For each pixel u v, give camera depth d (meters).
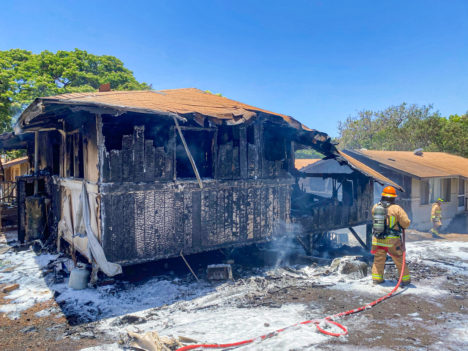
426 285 6.50
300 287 6.45
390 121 41.12
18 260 8.27
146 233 6.46
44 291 6.15
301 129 8.38
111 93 7.65
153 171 6.57
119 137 6.14
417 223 16.52
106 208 6.00
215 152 7.50
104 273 6.40
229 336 4.12
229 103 8.95
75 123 7.32
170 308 5.40
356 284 6.59
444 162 20.33
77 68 28.62
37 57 28.36
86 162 6.64
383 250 6.51
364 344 3.90
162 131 6.71
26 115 6.64
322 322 4.52
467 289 6.24
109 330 4.60
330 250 10.97
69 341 4.28
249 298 5.81
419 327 4.45
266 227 8.44
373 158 17.11
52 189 9.94
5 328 4.71
